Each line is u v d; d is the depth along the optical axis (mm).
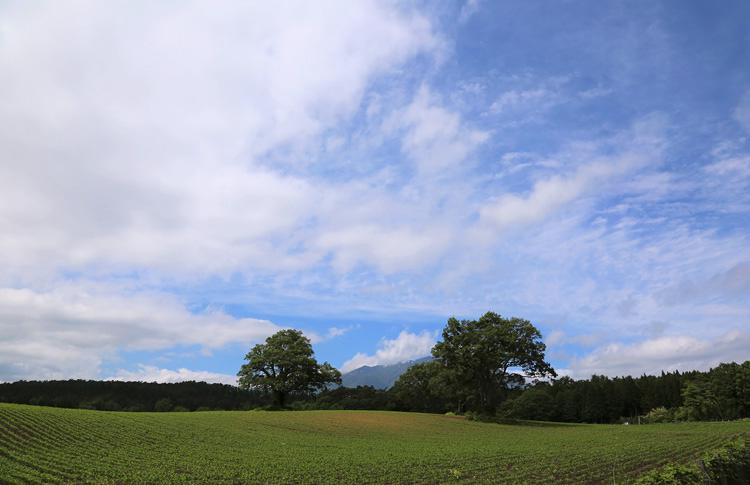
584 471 30062
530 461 34719
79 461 31719
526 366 87875
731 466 22156
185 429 53594
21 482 24906
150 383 154750
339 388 158000
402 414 93312
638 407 145625
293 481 27641
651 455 36500
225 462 33469
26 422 45750
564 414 147750
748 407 109562
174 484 25578
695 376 139000
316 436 56438
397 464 33719
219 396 158125
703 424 83500
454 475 29219
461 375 87438
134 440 43094
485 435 63406
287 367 104375
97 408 124938
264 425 65000
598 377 170250
